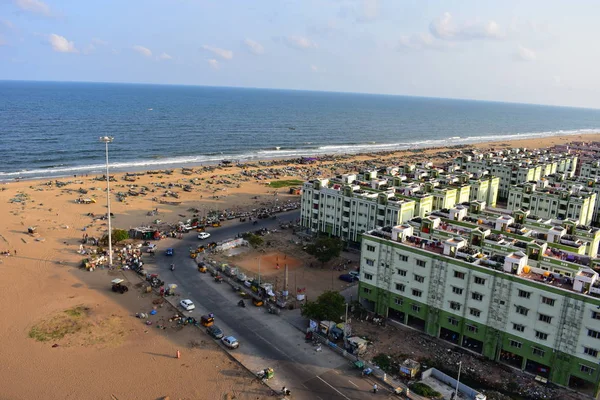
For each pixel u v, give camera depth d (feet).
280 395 273.54
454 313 332.19
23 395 266.77
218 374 292.61
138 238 534.37
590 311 274.16
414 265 348.59
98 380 282.56
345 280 442.09
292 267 471.62
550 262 325.83
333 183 569.64
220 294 402.11
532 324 297.74
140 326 345.10
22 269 433.48
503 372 306.14
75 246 499.51
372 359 314.76
